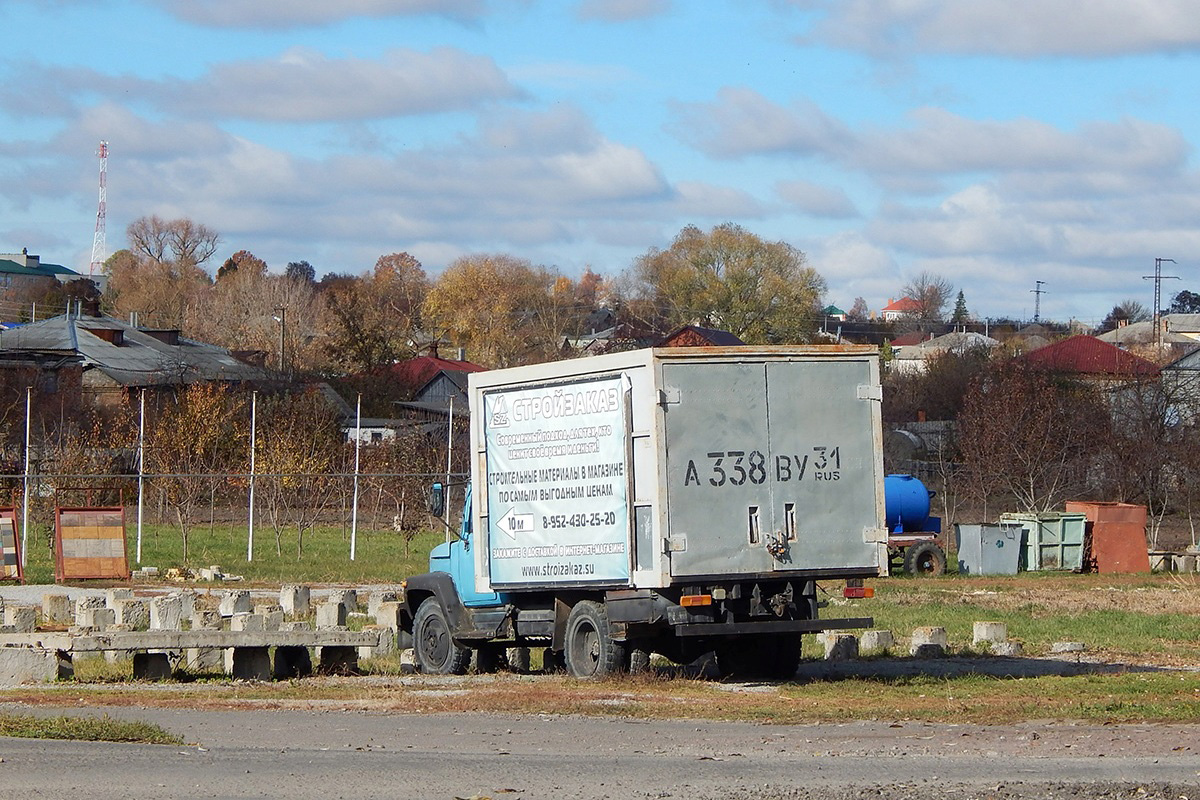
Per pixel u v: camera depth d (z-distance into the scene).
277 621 23.50
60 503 49.59
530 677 20.89
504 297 131.25
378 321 119.56
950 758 12.88
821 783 11.52
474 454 20.88
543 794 11.07
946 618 30.56
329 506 60.03
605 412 18.69
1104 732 14.48
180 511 48.72
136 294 143.50
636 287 142.88
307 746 13.66
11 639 21.45
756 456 18.38
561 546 19.41
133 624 27.84
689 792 11.13
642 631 18.64
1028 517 47.66
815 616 18.75
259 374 84.50
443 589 22.11
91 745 13.31
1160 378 65.25
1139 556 47.75
